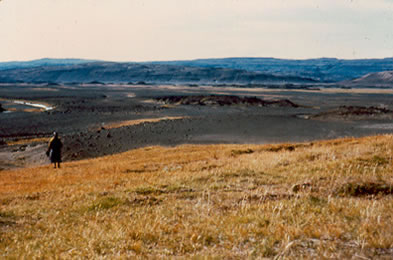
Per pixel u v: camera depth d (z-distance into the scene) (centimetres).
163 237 791
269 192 1152
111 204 1176
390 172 1316
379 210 853
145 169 2223
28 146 5516
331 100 17950
